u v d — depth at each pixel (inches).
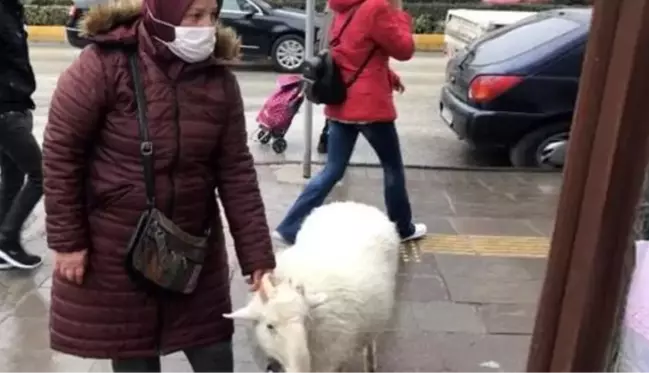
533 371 58.3
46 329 158.4
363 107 191.6
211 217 103.9
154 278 96.6
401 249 208.1
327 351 115.2
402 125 384.5
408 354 152.6
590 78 50.2
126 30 93.0
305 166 272.2
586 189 51.9
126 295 98.3
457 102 303.7
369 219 136.9
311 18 249.6
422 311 171.0
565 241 54.0
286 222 199.9
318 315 110.5
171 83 93.6
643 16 46.4
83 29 93.7
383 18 184.1
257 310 99.7
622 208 50.4
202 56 92.7
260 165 291.1
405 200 207.8
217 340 106.3
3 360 146.1
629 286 53.0
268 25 538.9
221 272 106.2
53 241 95.3
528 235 224.5
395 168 203.8
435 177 285.6
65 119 91.7
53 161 93.0
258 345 111.3
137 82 92.4
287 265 116.4
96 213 97.0
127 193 94.4
